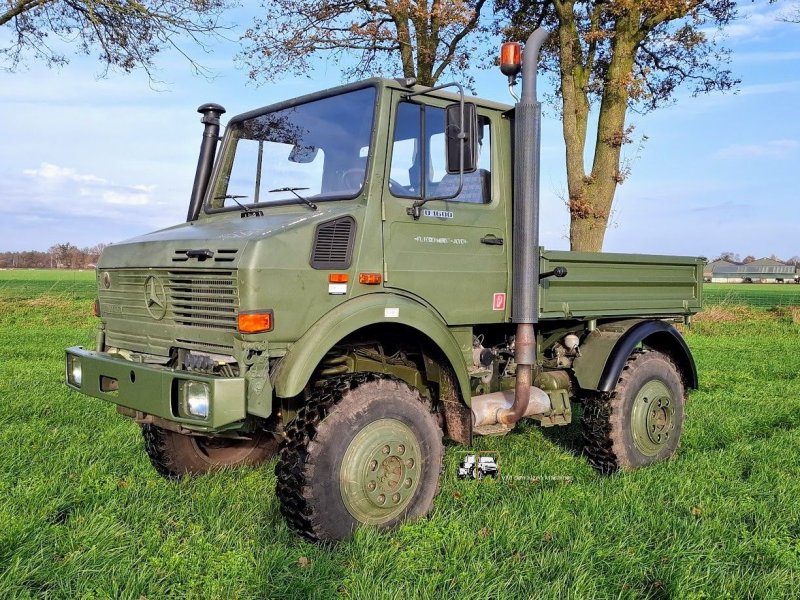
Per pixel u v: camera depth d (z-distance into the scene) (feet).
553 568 11.23
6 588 9.96
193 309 12.50
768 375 35.06
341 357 13.94
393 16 36.22
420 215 13.93
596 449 17.26
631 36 31.96
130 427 20.04
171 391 11.48
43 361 34.63
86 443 18.22
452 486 15.39
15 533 11.59
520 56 14.96
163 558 11.25
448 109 13.28
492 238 15.30
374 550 11.55
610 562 11.60
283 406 13.01
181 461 15.94
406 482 12.85
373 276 13.10
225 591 10.42
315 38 36.58
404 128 13.88
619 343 17.49
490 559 11.53
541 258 15.56
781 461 17.75
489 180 15.53
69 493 14.14
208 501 13.89
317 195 14.14
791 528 13.34
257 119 15.92
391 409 12.66
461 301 14.75
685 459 17.89
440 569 11.21
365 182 13.20
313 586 10.54
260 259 11.53
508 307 15.74
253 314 11.43
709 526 13.10
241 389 11.25
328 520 11.93
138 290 13.88
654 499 14.60
